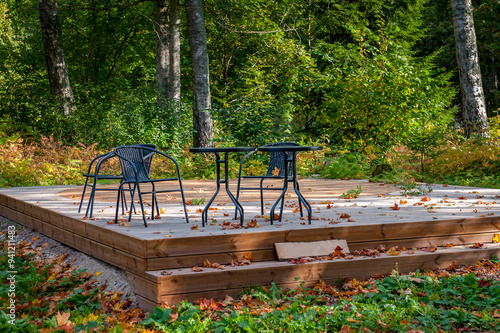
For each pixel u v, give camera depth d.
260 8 17.97
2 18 19.42
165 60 15.67
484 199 6.21
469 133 11.58
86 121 12.98
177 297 3.29
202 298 3.32
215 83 21.00
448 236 4.43
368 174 9.91
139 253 3.49
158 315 3.04
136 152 4.67
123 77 22.69
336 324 2.86
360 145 11.55
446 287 3.46
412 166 10.00
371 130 11.66
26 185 9.39
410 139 10.59
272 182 8.61
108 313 3.36
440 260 4.08
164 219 4.74
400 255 3.96
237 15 18.72
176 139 12.84
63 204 5.86
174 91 15.49
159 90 14.94
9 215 6.77
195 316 3.00
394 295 3.38
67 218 4.87
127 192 7.29
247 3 17.77
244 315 2.97
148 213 5.18
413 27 16.06
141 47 21.73
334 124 12.17
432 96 12.10
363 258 3.83
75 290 3.73
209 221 4.61
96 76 20.97
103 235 4.12
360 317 2.90
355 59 12.98
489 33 20.55
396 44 12.55
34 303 3.45
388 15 17.47
